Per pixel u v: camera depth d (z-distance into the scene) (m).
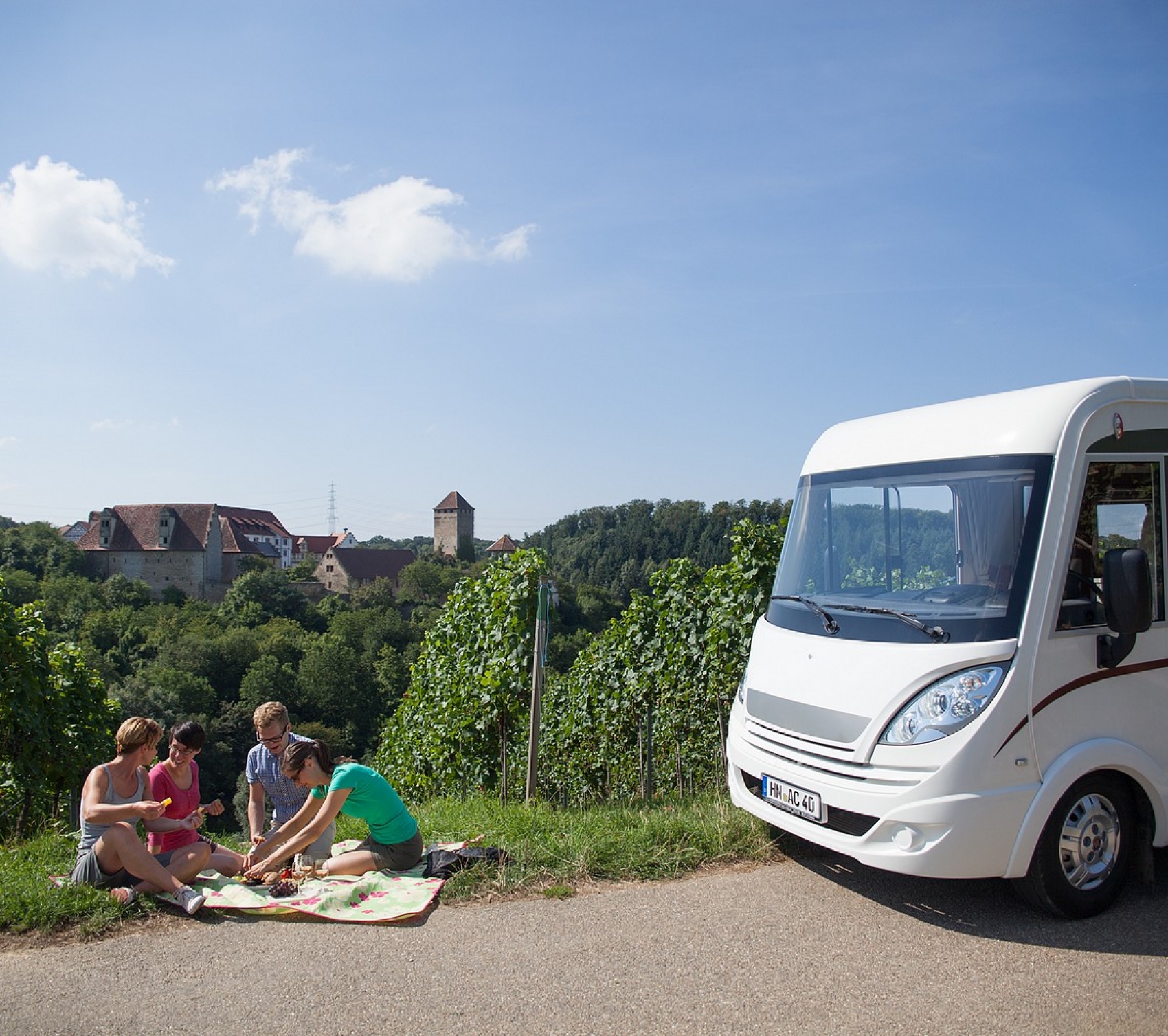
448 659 13.14
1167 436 5.09
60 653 14.09
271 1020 3.62
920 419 5.57
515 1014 3.67
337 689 66.56
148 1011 3.69
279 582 101.81
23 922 4.45
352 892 4.86
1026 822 4.40
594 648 14.63
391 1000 3.78
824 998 3.80
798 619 5.54
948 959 4.18
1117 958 4.19
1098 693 4.69
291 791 6.40
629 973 4.04
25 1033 3.51
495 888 5.10
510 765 12.70
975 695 4.45
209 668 69.38
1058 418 4.82
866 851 4.56
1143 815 4.91
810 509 6.02
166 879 4.84
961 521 4.98
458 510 158.62
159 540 115.38
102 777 5.00
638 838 5.71
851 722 4.74
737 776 5.68
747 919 4.66
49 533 113.25
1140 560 4.45
